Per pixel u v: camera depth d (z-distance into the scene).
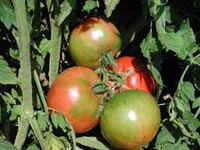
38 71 0.43
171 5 0.44
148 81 0.44
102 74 0.44
